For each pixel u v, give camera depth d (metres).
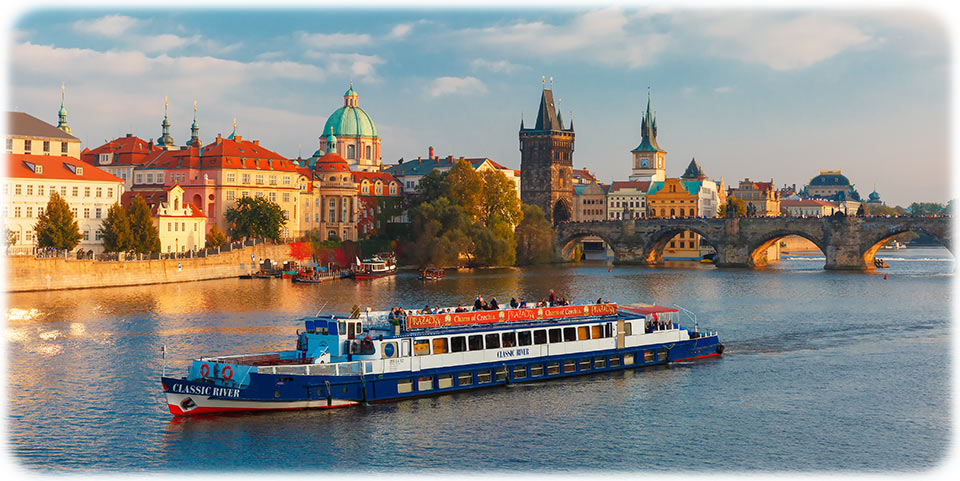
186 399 77.25
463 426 75.62
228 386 76.81
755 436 74.88
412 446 70.81
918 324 135.50
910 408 83.25
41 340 113.06
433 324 84.56
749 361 102.06
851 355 107.00
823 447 72.44
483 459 68.75
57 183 199.62
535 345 89.31
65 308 143.62
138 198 198.88
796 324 134.75
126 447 70.44
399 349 82.56
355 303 159.38
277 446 70.56
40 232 182.25
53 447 70.44
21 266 165.50
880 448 72.44
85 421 76.50
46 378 91.38
